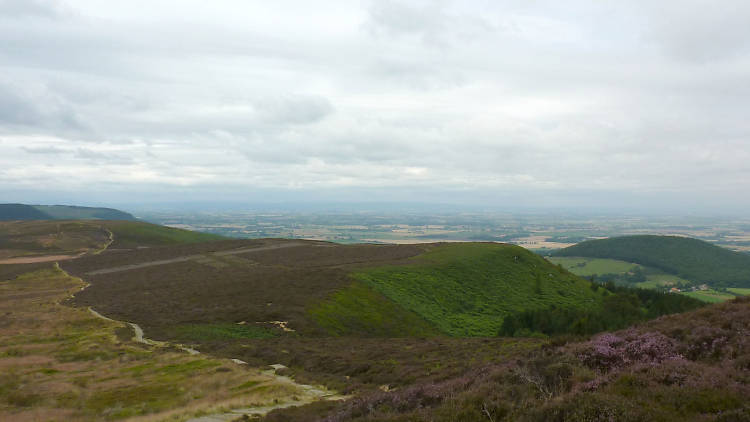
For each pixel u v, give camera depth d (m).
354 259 108.50
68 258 127.94
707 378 12.57
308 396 23.73
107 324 51.31
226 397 23.94
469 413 12.78
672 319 21.69
